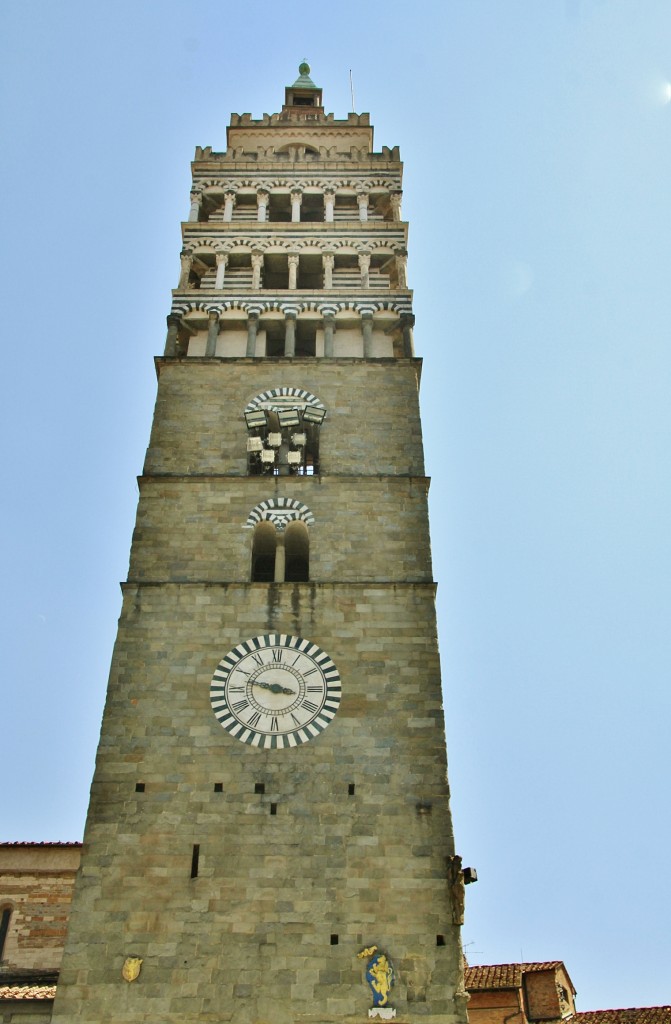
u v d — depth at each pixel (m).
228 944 34.84
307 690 40.91
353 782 38.47
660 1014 48.41
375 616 43.12
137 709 40.16
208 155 64.62
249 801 37.94
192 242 59.09
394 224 59.97
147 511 46.44
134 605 43.16
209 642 42.19
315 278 60.06
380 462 48.94
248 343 54.22
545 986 51.59
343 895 35.88
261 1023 33.47
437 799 38.12
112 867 36.34
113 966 34.41
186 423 50.16
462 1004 33.81
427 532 46.12
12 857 45.81
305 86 79.69
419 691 40.97
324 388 51.88
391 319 55.62
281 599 43.50
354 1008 33.75
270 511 46.72
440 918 35.44
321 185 62.84
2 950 43.41
